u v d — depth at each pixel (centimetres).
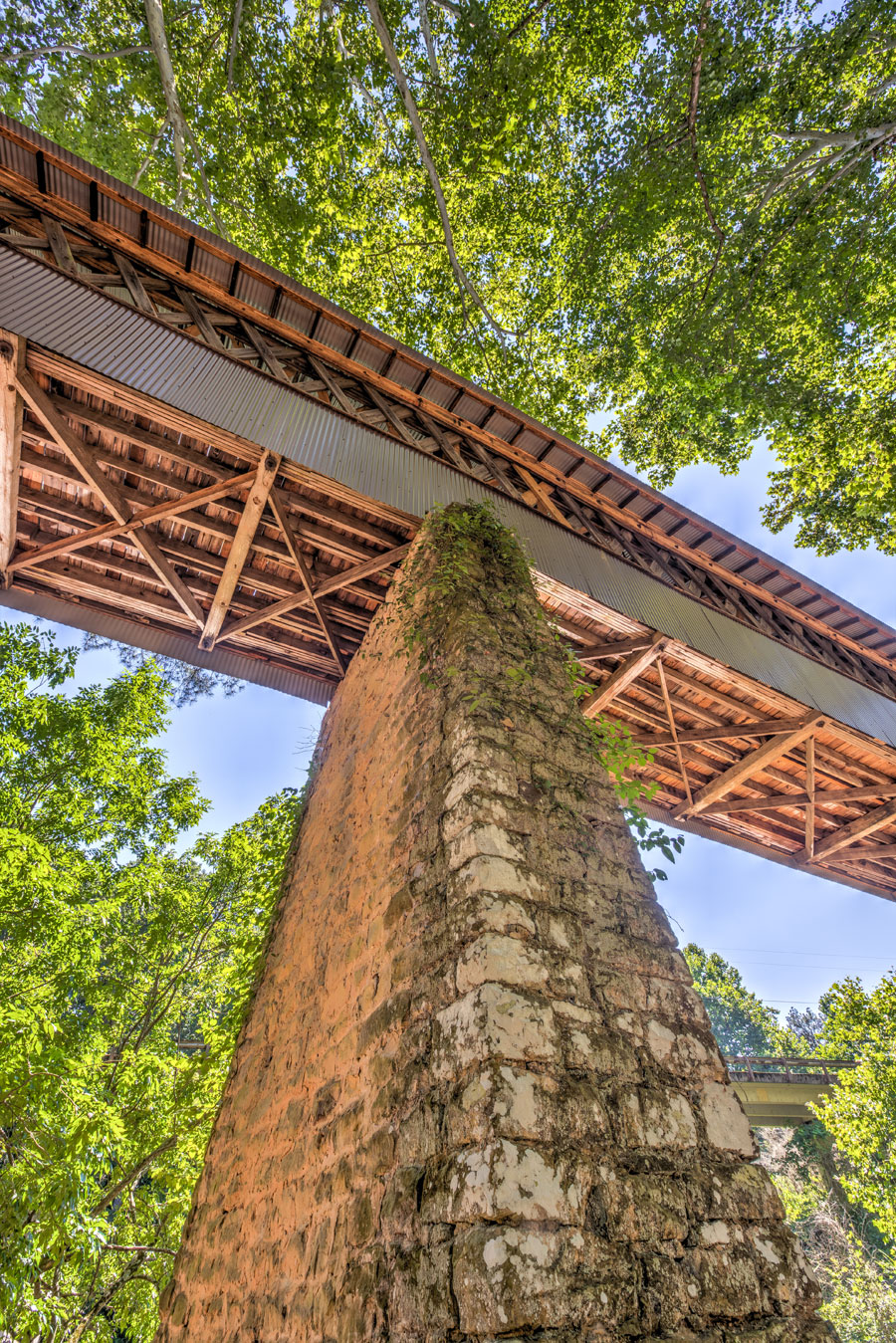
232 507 491
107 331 398
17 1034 715
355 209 1095
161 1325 402
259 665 631
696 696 698
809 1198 1905
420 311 1230
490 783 272
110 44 950
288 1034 395
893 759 715
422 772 327
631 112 866
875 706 743
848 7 775
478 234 1120
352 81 937
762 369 1020
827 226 938
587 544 595
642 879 290
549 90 891
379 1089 250
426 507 487
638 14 795
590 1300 159
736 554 714
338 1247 236
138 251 464
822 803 729
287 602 555
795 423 1083
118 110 1010
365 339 546
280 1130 348
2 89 954
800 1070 1941
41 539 523
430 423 569
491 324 1112
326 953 378
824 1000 1650
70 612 554
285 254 1130
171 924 1044
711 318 980
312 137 990
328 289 1195
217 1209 400
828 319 993
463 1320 154
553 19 835
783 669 669
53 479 478
